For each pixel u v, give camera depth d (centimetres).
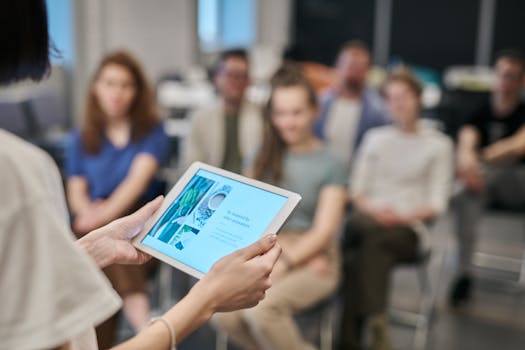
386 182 285
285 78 225
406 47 756
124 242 98
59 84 467
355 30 780
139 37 522
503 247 426
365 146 292
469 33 722
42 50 69
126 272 204
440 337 287
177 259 96
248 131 281
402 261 267
